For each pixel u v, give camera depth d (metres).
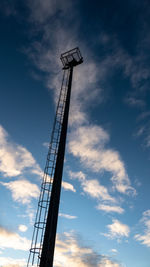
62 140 18.23
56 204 15.09
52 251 13.34
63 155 17.42
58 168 16.64
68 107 20.80
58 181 16.03
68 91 22.05
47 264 12.73
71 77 23.77
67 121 19.62
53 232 14.00
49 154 17.73
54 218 14.49
